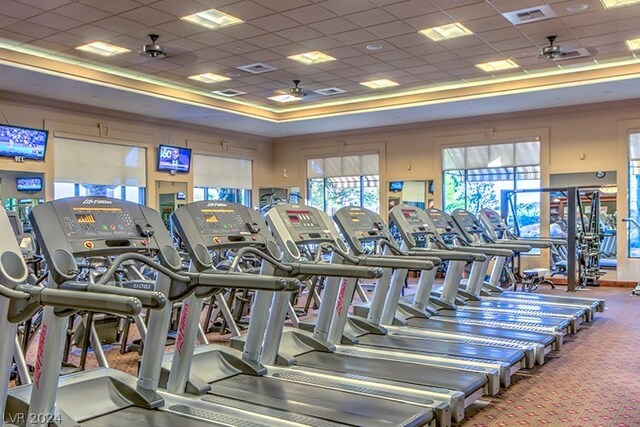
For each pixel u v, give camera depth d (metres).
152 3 6.45
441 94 11.01
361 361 4.39
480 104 11.14
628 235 10.95
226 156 14.21
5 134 9.45
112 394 3.38
